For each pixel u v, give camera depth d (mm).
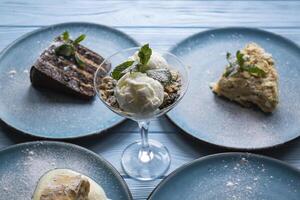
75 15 1032
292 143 804
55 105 856
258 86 831
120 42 958
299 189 731
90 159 763
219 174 749
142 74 713
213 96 863
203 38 953
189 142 812
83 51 931
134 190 758
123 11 1036
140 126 771
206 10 1032
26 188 738
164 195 727
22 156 771
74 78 879
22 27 1004
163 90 720
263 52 893
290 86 871
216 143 785
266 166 754
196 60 923
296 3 1038
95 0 1062
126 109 701
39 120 831
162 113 714
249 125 813
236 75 845
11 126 812
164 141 816
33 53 945
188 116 831
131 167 783
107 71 797
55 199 683
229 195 731
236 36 958
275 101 821
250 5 1039
